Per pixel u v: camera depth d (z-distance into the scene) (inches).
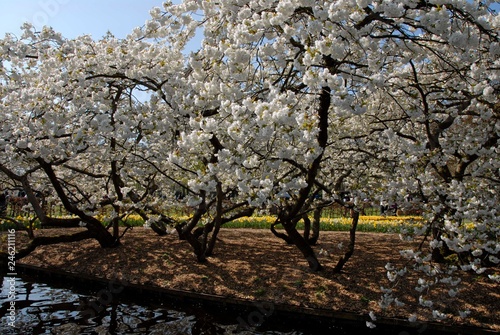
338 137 263.4
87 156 311.6
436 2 150.1
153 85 234.2
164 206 354.9
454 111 228.7
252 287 254.4
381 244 364.2
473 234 189.3
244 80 175.3
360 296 230.4
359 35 167.0
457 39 156.5
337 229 474.6
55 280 309.1
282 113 141.4
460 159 253.0
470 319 201.9
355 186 255.0
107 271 298.8
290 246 361.1
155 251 338.3
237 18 187.0
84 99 226.2
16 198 534.0
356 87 213.8
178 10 205.6
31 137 223.3
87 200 350.6
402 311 213.2
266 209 317.4
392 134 201.5
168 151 272.7
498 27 178.5
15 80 235.9
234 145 223.8
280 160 173.9
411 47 207.5
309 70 144.1
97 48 236.2
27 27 236.2
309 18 160.2
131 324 226.8
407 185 199.2
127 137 227.0
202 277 273.6
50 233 433.7
